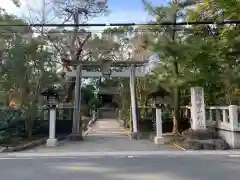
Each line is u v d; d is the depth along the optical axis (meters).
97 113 44.06
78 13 23.45
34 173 7.56
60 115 19.25
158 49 14.43
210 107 15.46
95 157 10.53
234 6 13.25
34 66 15.73
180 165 8.61
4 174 7.45
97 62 17.58
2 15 16.14
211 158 10.02
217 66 14.70
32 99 15.73
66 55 23.50
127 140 16.25
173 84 15.09
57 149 12.82
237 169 7.92
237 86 15.01
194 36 14.73
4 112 16.05
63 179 6.81
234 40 13.38
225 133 13.62
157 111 14.70
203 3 15.20
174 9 15.04
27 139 15.44
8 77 15.02
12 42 15.15
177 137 15.46
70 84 23.70
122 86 27.58
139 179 6.75
